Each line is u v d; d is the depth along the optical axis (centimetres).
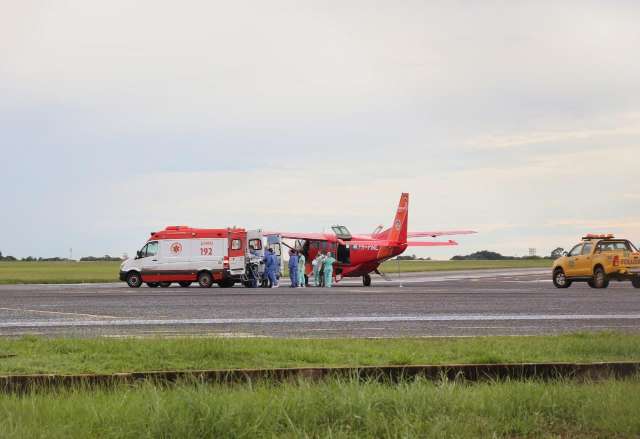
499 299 3859
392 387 1188
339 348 1633
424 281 7375
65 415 998
